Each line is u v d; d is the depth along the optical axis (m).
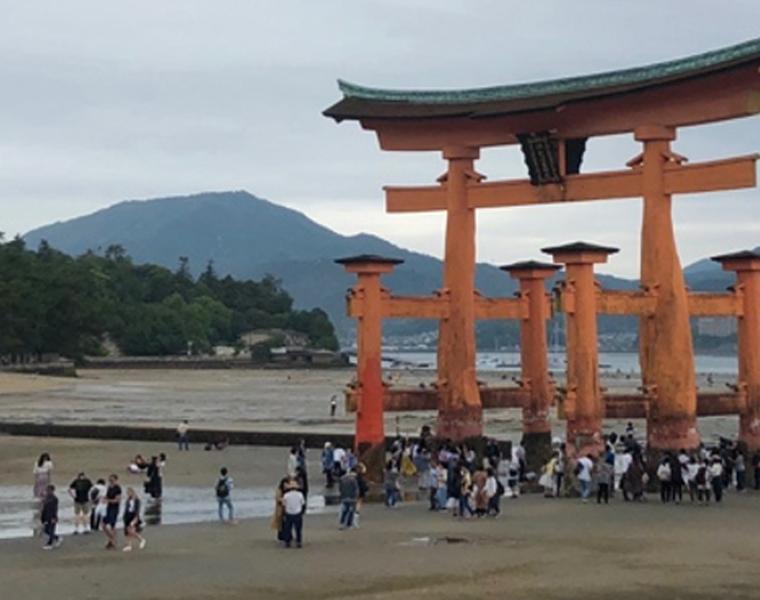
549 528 37.84
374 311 52.47
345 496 39.06
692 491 45.00
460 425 55.06
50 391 149.50
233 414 111.12
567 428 48.19
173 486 55.38
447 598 26.31
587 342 47.59
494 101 56.41
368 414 52.19
